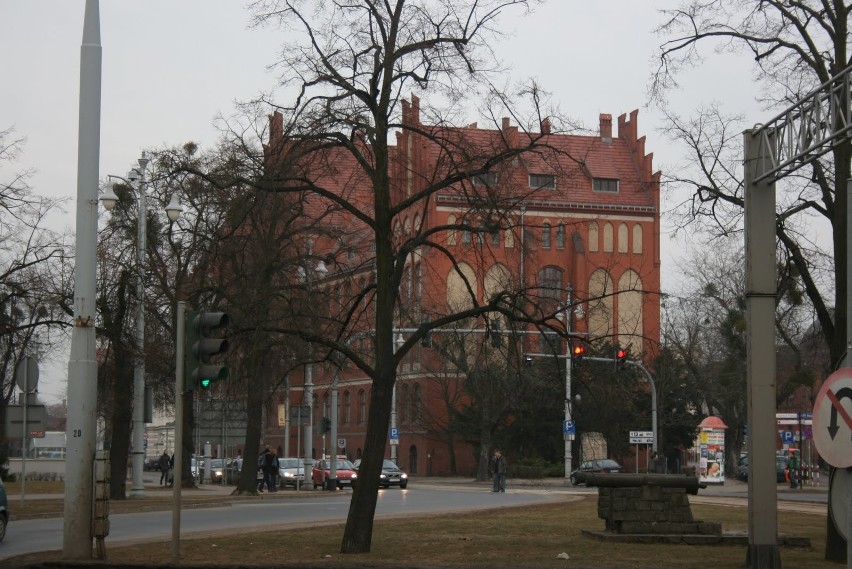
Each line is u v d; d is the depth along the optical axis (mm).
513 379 44000
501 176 18906
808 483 63688
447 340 24672
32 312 37500
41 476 62188
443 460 79875
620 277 78188
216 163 27031
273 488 47406
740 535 20391
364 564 15508
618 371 40188
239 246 20594
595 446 72188
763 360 16062
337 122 18328
